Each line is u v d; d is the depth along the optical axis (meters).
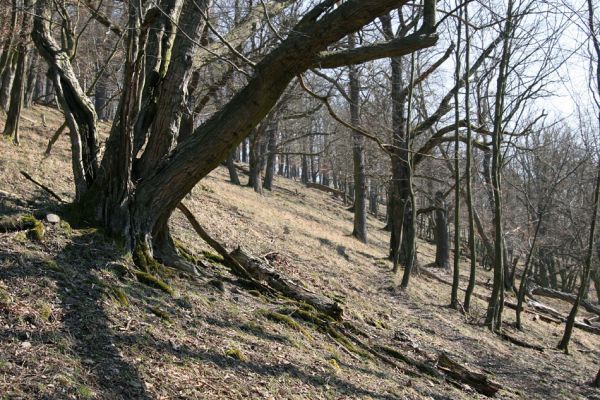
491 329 15.46
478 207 31.08
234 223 15.34
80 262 6.58
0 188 8.70
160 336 5.65
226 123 7.41
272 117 20.81
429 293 17.64
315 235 20.11
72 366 4.52
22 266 5.88
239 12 11.44
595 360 15.94
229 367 5.62
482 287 24.09
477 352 12.44
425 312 14.65
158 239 8.07
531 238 24.27
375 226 42.88
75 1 9.03
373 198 57.53
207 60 9.30
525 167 26.12
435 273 22.52
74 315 5.36
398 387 7.30
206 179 23.94
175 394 4.71
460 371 9.18
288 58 7.06
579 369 13.98
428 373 8.76
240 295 8.30
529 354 14.11
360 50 7.10
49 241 6.69
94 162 7.88
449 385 8.59
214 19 10.71
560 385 11.68
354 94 19.83
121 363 4.85
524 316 19.97
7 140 13.83
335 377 6.59
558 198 24.11
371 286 15.52
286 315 8.23
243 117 7.39
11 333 4.66
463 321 15.27
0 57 15.69
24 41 13.44
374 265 19.06
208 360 5.57
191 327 6.22
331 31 6.88
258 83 7.27
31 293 5.43
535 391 10.63
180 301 6.80
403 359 8.86
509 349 13.92
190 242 10.38
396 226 20.69
